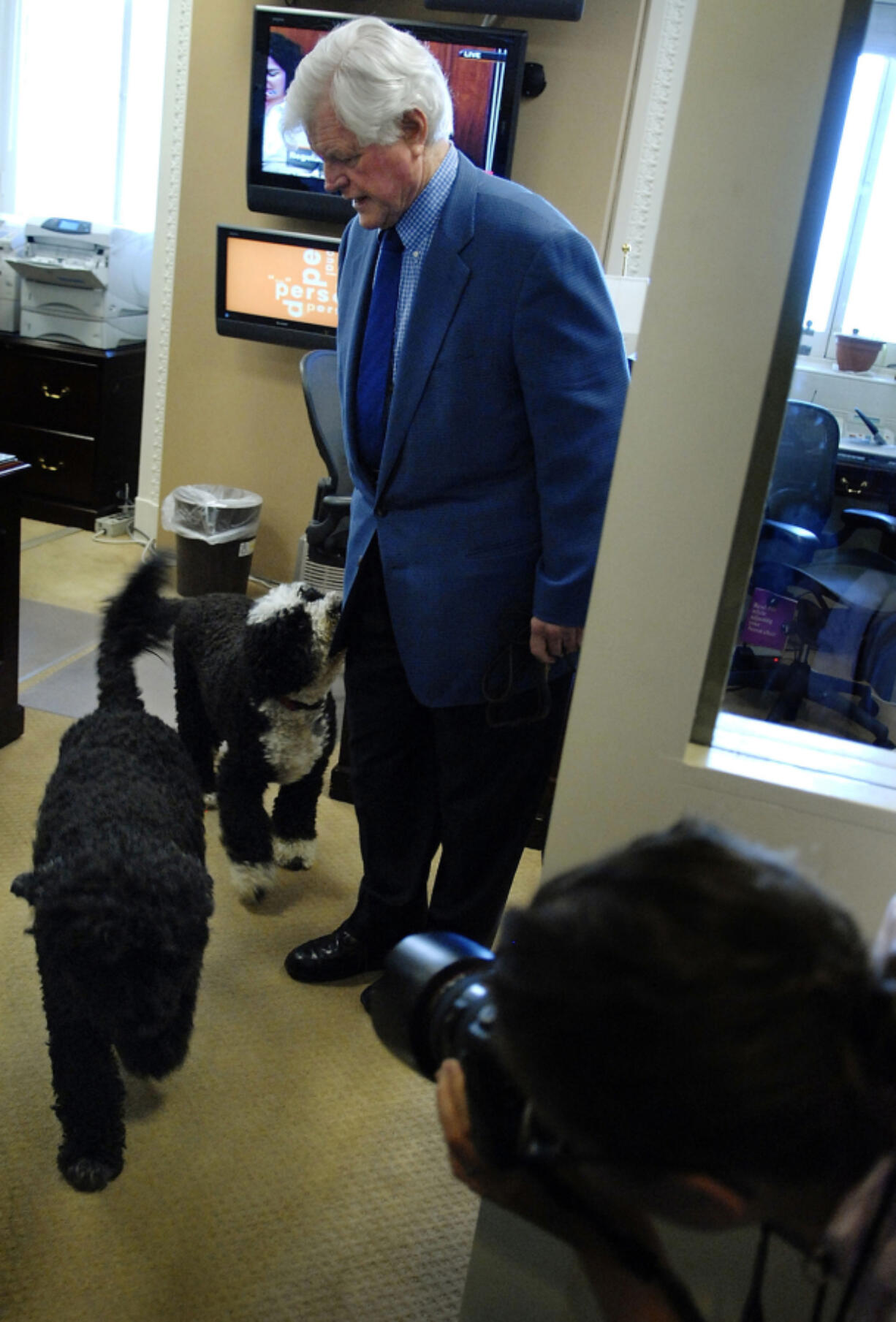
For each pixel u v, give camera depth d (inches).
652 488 38.7
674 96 136.7
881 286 80.1
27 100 188.7
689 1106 17.4
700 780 41.6
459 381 59.5
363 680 71.5
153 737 69.8
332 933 81.7
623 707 41.7
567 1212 22.0
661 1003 17.3
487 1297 48.2
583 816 43.8
